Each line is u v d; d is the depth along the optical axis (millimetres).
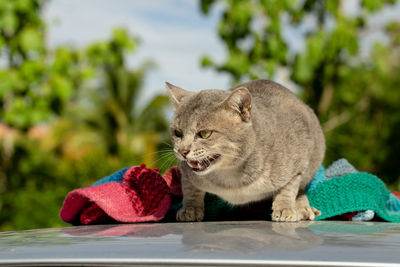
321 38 9086
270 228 1728
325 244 1352
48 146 15195
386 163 11703
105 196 2459
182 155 2918
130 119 21203
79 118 19609
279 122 3023
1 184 10047
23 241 1488
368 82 11367
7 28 8391
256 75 9266
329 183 2672
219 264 1166
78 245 1370
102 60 9547
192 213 2750
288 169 2877
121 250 1280
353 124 11570
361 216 2469
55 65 8766
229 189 2873
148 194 2557
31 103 8828
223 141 2893
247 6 8945
